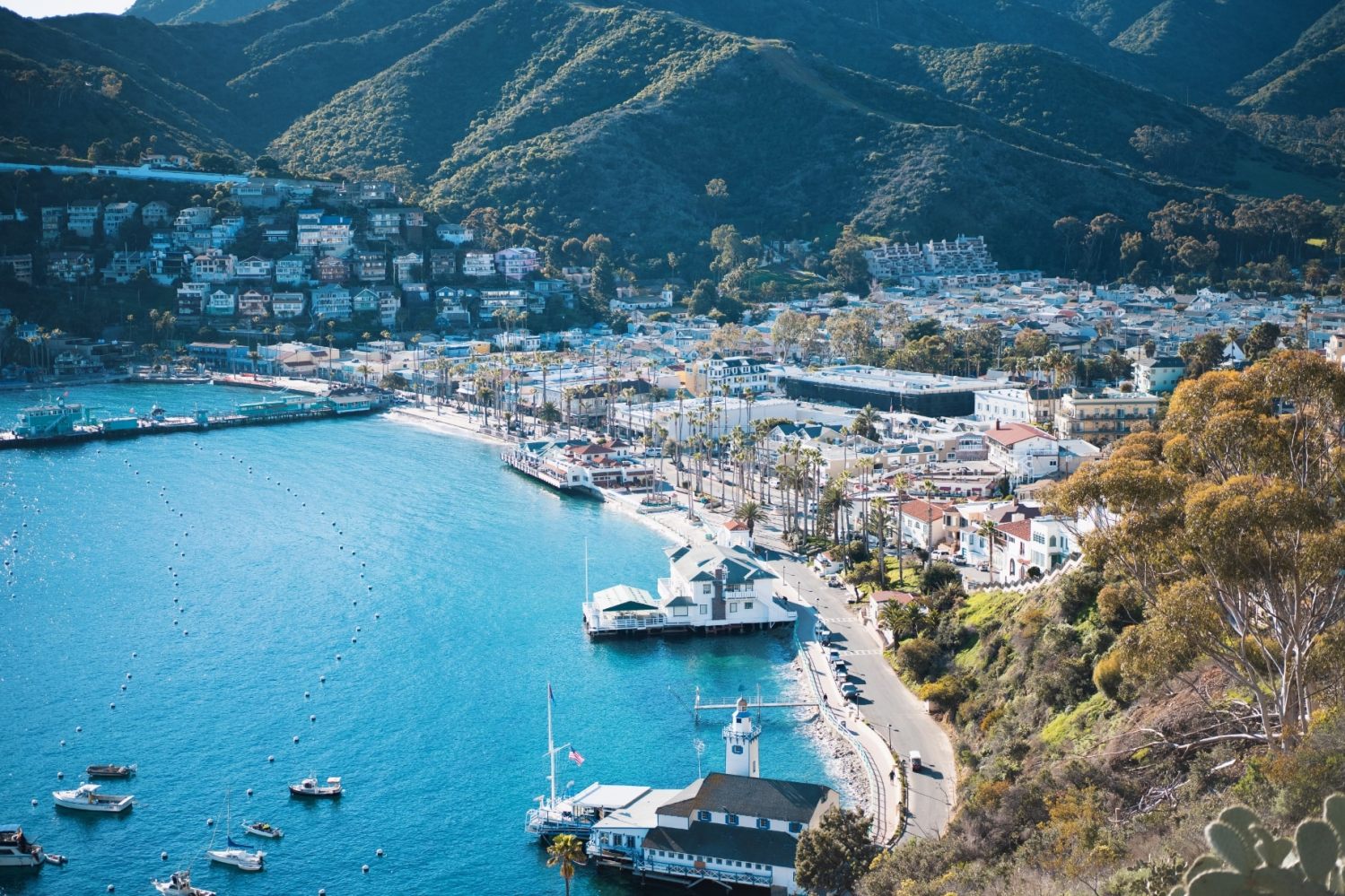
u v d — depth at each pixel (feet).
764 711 624.59
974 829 454.40
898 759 551.59
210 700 645.10
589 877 486.38
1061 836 411.54
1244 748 429.38
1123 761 461.37
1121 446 475.31
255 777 563.48
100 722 617.62
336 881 484.74
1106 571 582.35
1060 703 539.29
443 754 584.40
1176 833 369.09
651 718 622.95
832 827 463.01
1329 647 379.55
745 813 486.79
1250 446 407.85
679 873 479.82
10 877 485.15
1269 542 370.12
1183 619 387.34
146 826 522.47
